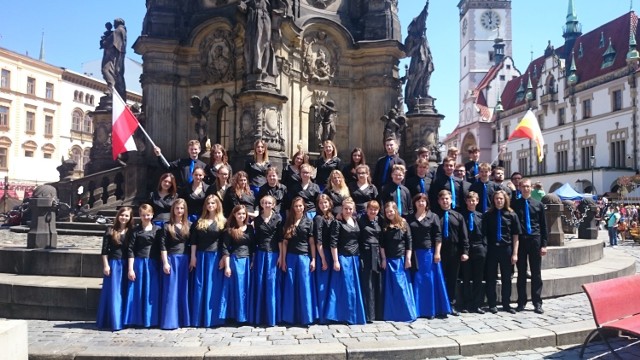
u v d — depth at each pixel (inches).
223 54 653.3
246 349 277.9
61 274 392.8
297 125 668.7
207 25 652.7
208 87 669.3
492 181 413.7
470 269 375.2
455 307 370.6
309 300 331.3
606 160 2342.5
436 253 354.0
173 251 329.4
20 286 356.2
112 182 660.1
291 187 379.9
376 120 700.0
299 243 335.6
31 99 2335.1
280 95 584.1
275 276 335.9
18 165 2283.5
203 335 309.4
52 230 427.2
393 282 344.8
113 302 322.0
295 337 304.7
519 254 372.8
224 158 400.5
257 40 580.7
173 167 402.9
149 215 332.5
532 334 306.7
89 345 287.1
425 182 399.5
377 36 714.8
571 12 3036.4
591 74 2470.5
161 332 316.2
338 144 699.4
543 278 416.2
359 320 334.0
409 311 340.8
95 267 388.5
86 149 2655.0
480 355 289.4
